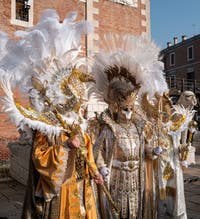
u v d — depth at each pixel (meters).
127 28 11.78
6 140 8.73
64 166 2.29
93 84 3.17
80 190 2.51
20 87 2.49
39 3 9.98
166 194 3.70
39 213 2.33
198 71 32.09
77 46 2.77
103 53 3.28
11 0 9.51
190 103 6.03
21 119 2.30
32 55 2.48
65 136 2.42
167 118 3.71
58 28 2.59
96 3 11.12
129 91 3.06
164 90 3.62
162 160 3.51
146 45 3.35
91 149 2.69
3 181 6.65
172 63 36.19
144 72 3.22
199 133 11.68
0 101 2.34
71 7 10.58
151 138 3.35
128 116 3.08
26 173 6.07
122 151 3.00
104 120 3.02
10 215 4.23
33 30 2.47
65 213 2.35
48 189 2.31
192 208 4.57
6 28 9.37
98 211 2.95
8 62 2.40
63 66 2.63
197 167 8.34
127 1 11.86
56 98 2.54
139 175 3.09
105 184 2.92
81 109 2.84
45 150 2.31
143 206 3.16
